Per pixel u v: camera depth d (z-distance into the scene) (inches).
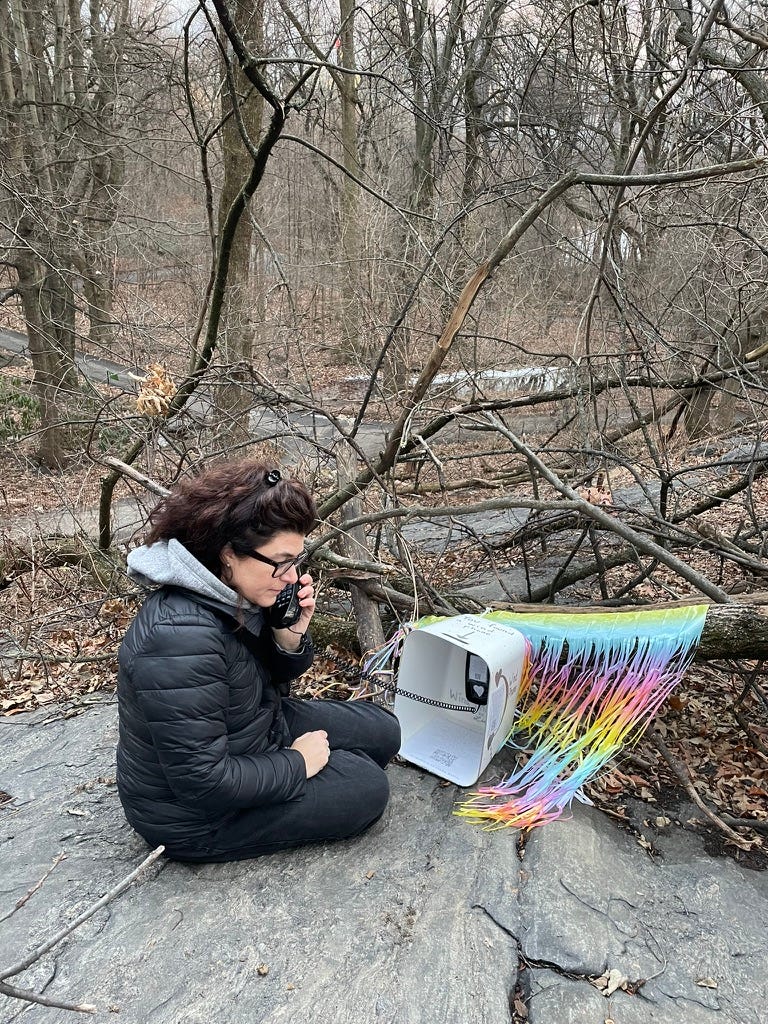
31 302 353.7
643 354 153.4
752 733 106.6
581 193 234.4
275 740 84.0
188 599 71.6
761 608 97.7
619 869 82.5
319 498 186.1
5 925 75.3
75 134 404.5
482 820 88.9
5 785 104.3
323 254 446.3
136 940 72.5
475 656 104.3
